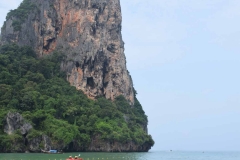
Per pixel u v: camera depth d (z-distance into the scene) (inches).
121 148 5846.5
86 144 5398.6
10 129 4648.1
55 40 7554.1
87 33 7327.8
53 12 7672.2
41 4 7549.2
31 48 6943.9
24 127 4712.1
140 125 7071.9
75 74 6983.3
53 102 5457.7
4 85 5295.3
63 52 7239.2
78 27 7460.6
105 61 7485.2
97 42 7377.0
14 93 5236.2
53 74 6732.3
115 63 7647.6
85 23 7431.1
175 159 5359.3
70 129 5078.7
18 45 6825.8
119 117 6407.5
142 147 6732.3
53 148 4768.7
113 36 7829.7
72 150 5310.0
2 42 6939.0
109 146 5625.0
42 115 5054.1
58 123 5078.7
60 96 5969.5
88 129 5502.0
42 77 6230.3
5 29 7047.2
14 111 4746.6
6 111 4781.0
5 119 4687.5
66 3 7810.0
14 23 6993.1
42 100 5442.9
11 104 4987.7
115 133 5669.3
